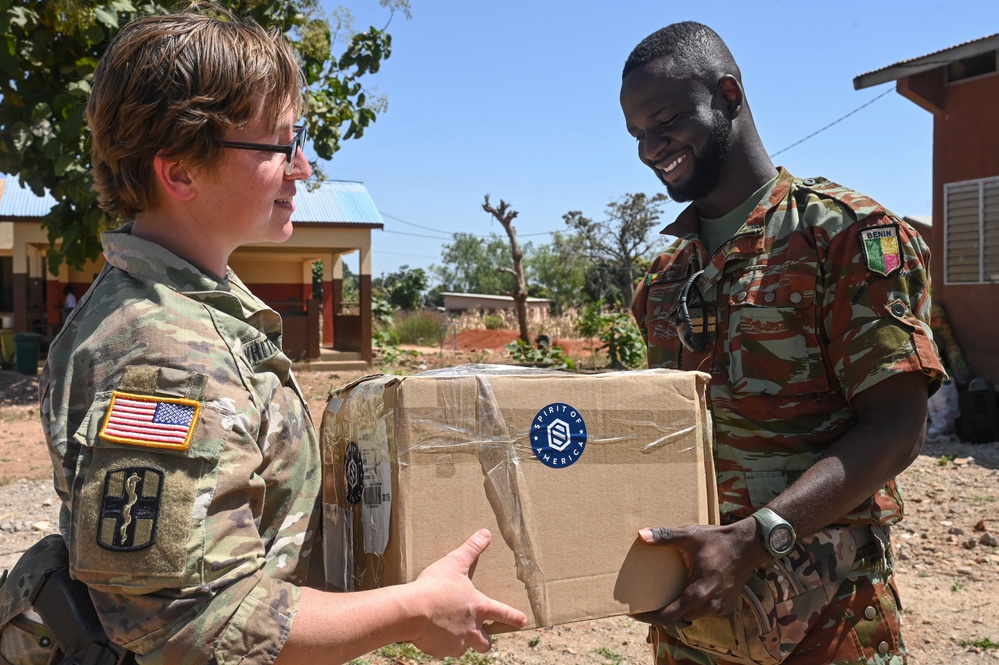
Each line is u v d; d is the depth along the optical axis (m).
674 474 1.55
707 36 1.90
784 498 1.58
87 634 1.26
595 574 1.46
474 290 82.06
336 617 1.20
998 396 8.77
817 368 1.78
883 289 1.69
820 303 1.78
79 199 8.01
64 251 8.71
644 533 1.48
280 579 1.32
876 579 1.79
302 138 1.47
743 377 1.83
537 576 1.41
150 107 1.27
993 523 5.57
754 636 1.72
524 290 18.20
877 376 1.64
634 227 44.91
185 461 1.14
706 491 1.58
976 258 9.62
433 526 1.36
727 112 1.90
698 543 1.51
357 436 1.49
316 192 17.03
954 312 9.78
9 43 7.57
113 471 1.12
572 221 46.59
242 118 1.32
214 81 1.28
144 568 1.11
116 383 1.17
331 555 1.59
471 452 1.39
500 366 1.65
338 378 14.26
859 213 1.75
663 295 2.15
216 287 1.36
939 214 10.05
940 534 5.42
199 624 1.12
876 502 1.80
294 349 15.91
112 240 1.36
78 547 1.13
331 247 16.55
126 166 1.33
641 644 3.75
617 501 1.49
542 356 16.27
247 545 1.18
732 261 1.89
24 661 1.33
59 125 7.54
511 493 1.41
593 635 3.86
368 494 1.43
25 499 6.40
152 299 1.26
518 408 1.43
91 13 7.64
